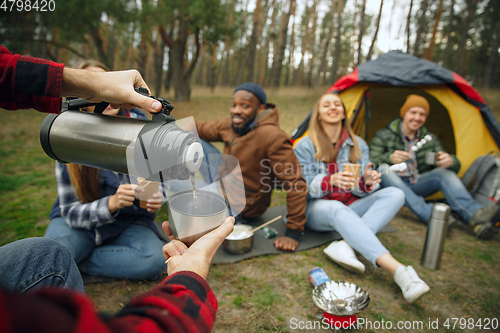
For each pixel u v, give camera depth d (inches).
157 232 75.4
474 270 81.6
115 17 428.1
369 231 73.6
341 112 92.4
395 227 108.7
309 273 74.8
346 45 1023.0
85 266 69.6
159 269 69.6
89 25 416.2
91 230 66.6
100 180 66.2
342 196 91.7
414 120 110.7
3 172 153.7
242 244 84.0
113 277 70.9
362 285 73.3
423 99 110.6
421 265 83.4
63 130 32.3
